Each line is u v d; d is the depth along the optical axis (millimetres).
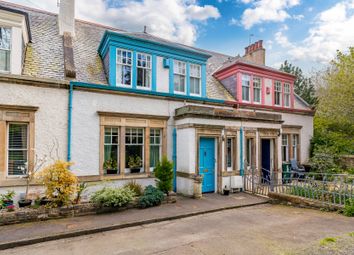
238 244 5348
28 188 8250
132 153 10555
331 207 8336
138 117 10516
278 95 15781
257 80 14906
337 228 6418
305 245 5180
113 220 6984
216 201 9555
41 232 5969
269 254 4770
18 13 8523
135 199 8469
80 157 9211
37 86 8609
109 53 10281
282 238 5703
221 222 7141
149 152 10781
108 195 7770
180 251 4996
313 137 17031
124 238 5859
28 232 5961
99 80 10305
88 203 7715
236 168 11922
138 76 10891
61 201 7508
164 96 11141
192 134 10469
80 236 6039
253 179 11336
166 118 11180
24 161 8469
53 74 9414
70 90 9102
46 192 7434
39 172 7812
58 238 5832
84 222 6797
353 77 16266
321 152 14984
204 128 10820
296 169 14406
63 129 8992
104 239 5809
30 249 5254
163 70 11469
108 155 10008
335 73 20016
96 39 12867
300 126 16328
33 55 9828
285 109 15578
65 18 11836
